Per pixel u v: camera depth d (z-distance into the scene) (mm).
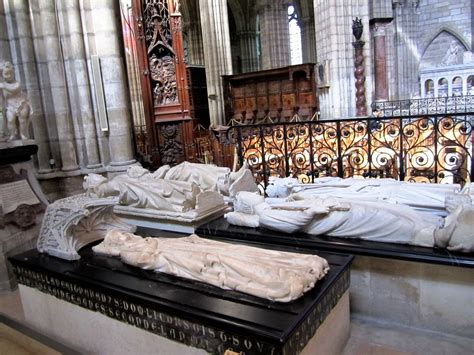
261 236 3340
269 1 24828
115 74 6184
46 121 6012
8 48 5750
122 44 6438
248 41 29297
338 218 3115
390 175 6453
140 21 6996
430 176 6016
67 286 2875
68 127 6055
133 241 3152
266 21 25109
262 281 2291
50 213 3348
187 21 26734
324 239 3145
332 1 12602
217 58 17469
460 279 2691
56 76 5910
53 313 3082
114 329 2668
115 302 2590
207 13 17281
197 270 2549
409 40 23516
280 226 3289
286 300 2174
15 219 4387
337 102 13086
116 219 3721
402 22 23172
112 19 6105
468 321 2725
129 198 4352
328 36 12938
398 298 2947
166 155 7410
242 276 2385
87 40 6059
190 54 27078
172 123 7316
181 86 7188
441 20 23625
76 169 6148
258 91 17484
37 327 3266
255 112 17734
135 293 2461
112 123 6250
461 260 2578
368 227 3016
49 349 2811
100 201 3482
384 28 15984
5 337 3023
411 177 6309
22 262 3176
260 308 2150
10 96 4645
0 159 4352
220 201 4184
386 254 2822
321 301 2273
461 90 20672
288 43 25641
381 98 16422
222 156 7480
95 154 6250
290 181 4203
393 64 22562
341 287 2629
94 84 6121
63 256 3141
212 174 4633
